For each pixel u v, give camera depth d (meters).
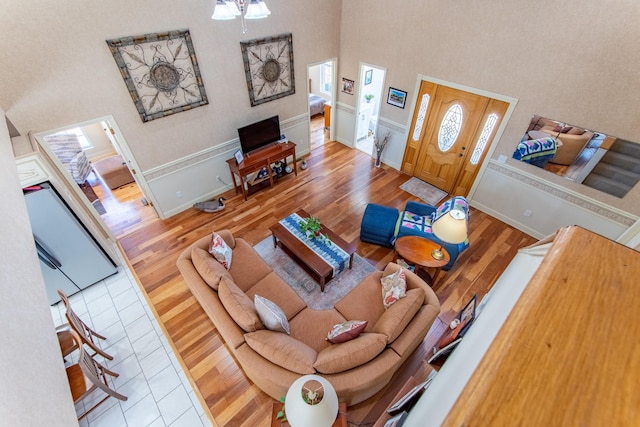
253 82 5.01
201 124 4.78
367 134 7.39
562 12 3.30
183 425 2.76
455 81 4.58
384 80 5.52
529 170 4.32
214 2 4.05
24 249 1.43
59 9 3.10
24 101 3.26
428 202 5.34
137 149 4.30
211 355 3.25
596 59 3.26
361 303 3.16
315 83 8.98
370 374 2.34
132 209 5.27
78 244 3.57
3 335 0.77
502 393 0.38
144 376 3.08
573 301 0.50
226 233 3.72
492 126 4.49
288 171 5.94
